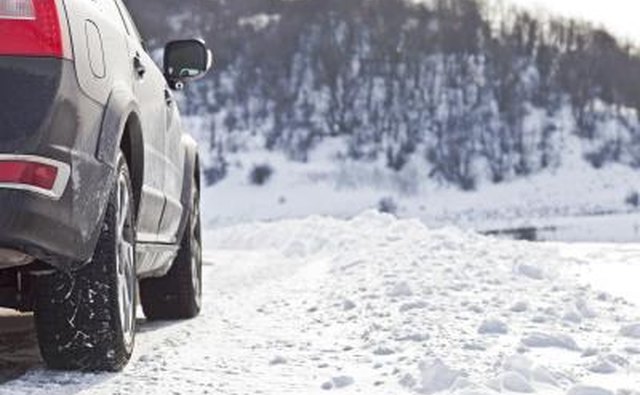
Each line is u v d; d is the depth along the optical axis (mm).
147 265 5344
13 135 3549
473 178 133750
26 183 3545
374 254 9680
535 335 4723
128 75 4543
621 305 6074
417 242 10156
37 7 3668
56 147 3621
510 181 134125
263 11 156500
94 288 4043
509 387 3756
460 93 142250
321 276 9008
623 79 148000
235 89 142125
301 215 125438
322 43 147625
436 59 146875
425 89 142750
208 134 135000
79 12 3953
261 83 142625
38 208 3572
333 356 4617
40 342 4078
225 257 12344
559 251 10164
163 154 5465
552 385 3854
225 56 147375
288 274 9516
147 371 4254
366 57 145875
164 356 4652
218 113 138625
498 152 136250
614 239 115625
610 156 137750
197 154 6707
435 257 8570
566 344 4691
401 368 4207
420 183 132375
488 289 6695
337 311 6234
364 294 6715
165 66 6414
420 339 4906
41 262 3932
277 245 15344
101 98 3973
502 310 5789
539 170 135250
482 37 149500
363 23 150250
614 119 142125
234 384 3982
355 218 15477
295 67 144875
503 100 141625
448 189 132500
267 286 8281
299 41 148125
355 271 8570
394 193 130750
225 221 123250
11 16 3633
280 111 139000
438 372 3869
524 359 3973
